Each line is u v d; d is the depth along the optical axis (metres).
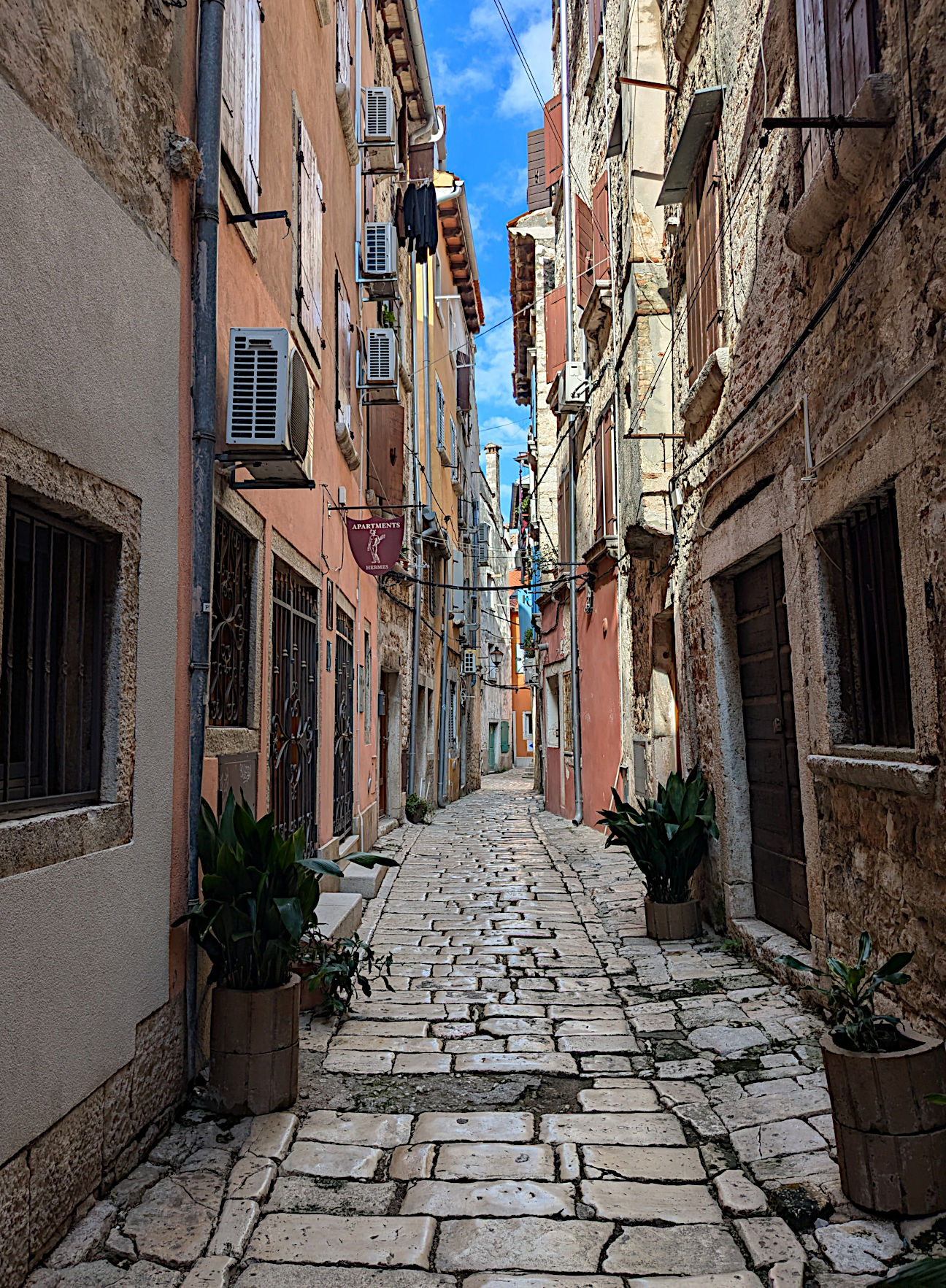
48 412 2.55
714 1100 3.66
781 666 5.28
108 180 3.01
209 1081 3.58
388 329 10.39
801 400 4.43
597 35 12.26
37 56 2.54
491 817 15.59
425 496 16.73
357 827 9.38
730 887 5.98
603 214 11.45
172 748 3.45
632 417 8.23
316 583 7.00
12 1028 2.27
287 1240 2.67
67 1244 2.51
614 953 5.95
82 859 2.67
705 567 6.43
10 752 2.54
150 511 3.28
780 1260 2.54
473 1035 4.48
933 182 3.04
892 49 3.35
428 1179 3.05
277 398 3.91
